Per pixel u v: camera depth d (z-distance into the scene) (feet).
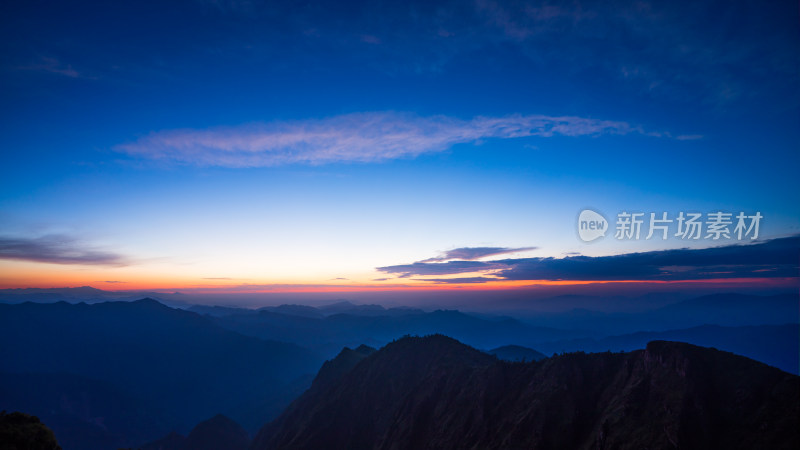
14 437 214.28
